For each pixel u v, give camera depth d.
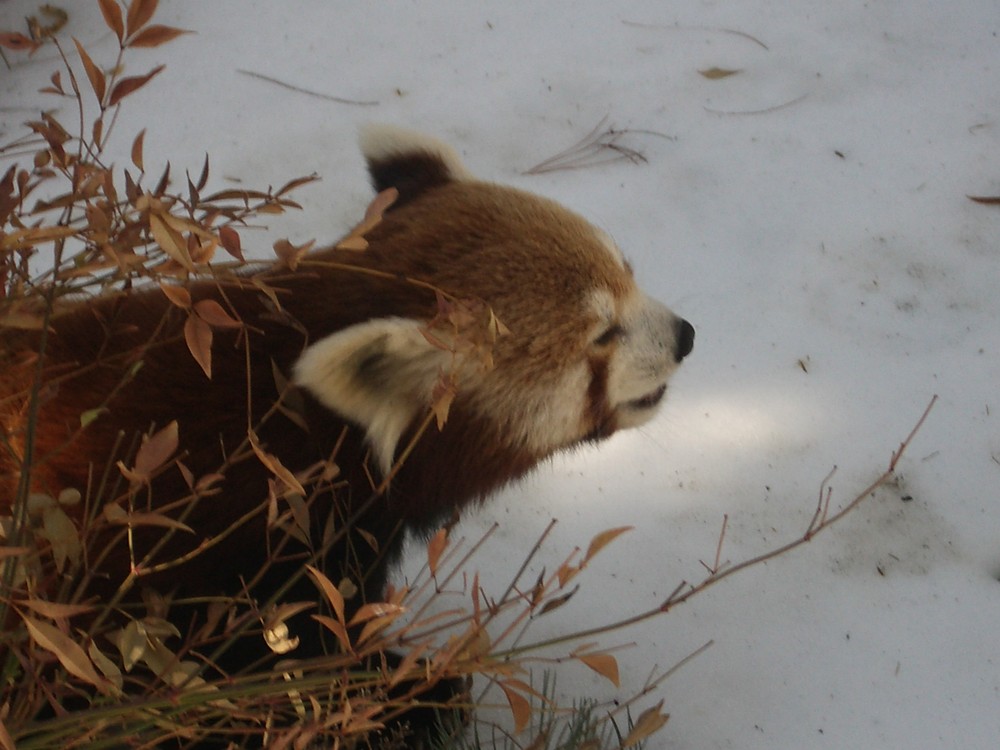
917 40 4.43
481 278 2.33
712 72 4.39
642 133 4.18
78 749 1.80
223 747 2.36
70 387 2.12
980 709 2.52
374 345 2.12
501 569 2.95
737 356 3.39
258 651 2.31
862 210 3.80
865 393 3.26
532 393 2.39
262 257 3.71
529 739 2.55
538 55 4.55
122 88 1.68
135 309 2.26
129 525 1.75
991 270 3.57
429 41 4.64
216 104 4.36
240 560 2.24
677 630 2.74
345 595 1.85
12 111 4.24
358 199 3.96
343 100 4.39
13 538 1.59
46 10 4.69
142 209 1.52
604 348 2.50
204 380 2.19
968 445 3.09
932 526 2.91
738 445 3.16
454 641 1.80
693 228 3.80
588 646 1.90
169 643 2.23
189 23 4.74
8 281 1.87
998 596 2.74
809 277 3.60
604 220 3.84
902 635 2.69
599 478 3.13
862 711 2.55
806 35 4.51
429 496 2.45
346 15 4.77
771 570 2.85
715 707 2.58
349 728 1.79
